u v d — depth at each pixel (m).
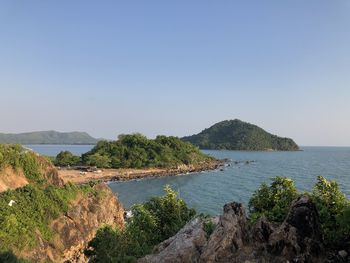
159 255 24.44
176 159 194.50
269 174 146.75
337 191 25.45
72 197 53.38
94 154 182.62
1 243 36.91
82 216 51.69
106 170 165.62
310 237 21.36
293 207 22.47
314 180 119.56
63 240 45.94
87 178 139.25
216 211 77.88
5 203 43.75
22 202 45.50
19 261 36.22
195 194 100.06
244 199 90.19
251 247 22.78
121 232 33.59
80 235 48.88
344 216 21.50
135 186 123.69
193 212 39.44
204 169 175.12
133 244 30.84
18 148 57.88
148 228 35.34
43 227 44.22
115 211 61.56
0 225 39.25
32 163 56.25
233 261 21.61
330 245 21.59
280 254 21.27
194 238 24.80
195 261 23.05
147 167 179.00
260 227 23.73
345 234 21.66
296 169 168.62
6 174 52.34
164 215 37.31
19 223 41.19
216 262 21.83
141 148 194.75
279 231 21.97
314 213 22.25
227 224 23.50
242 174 150.38
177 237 25.97
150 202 38.91
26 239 39.78
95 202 57.06
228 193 99.88
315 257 20.67
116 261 28.11
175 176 150.88
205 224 27.72
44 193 49.50
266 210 27.73
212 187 112.88
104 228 37.12
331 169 166.62
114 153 187.62
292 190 28.80
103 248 31.62
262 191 29.92
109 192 62.69
